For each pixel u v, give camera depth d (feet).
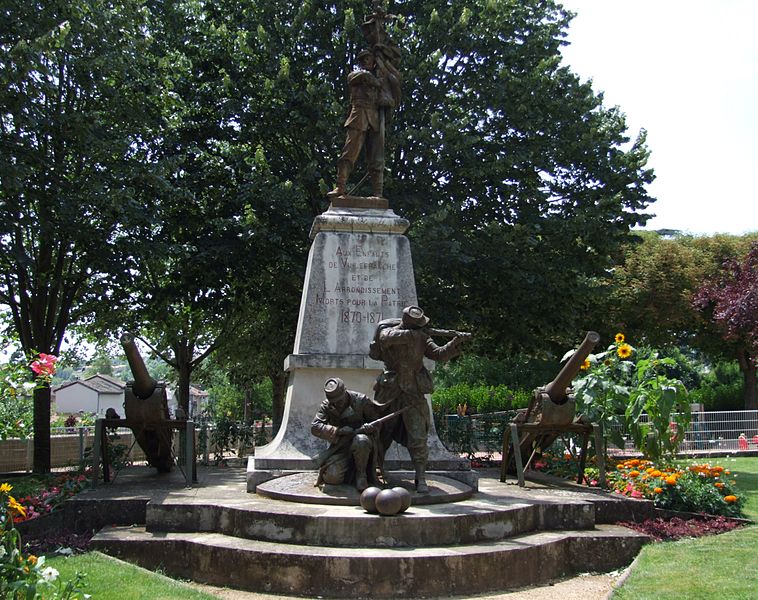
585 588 23.08
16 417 27.94
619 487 32.07
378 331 27.27
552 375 136.87
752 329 76.23
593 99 64.90
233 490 31.09
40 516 27.25
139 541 24.68
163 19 62.75
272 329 67.97
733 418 81.87
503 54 62.39
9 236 50.90
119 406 168.25
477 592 21.99
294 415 32.63
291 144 63.26
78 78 50.44
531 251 60.90
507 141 62.69
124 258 53.93
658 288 112.47
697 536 27.86
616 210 61.46
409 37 61.26
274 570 21.98
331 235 34.71
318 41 60.90
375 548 22.86
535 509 27.17
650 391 38.83
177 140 59.98
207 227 59.98
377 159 37.01
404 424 27.12
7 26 45.50
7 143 45.85
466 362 152.25
